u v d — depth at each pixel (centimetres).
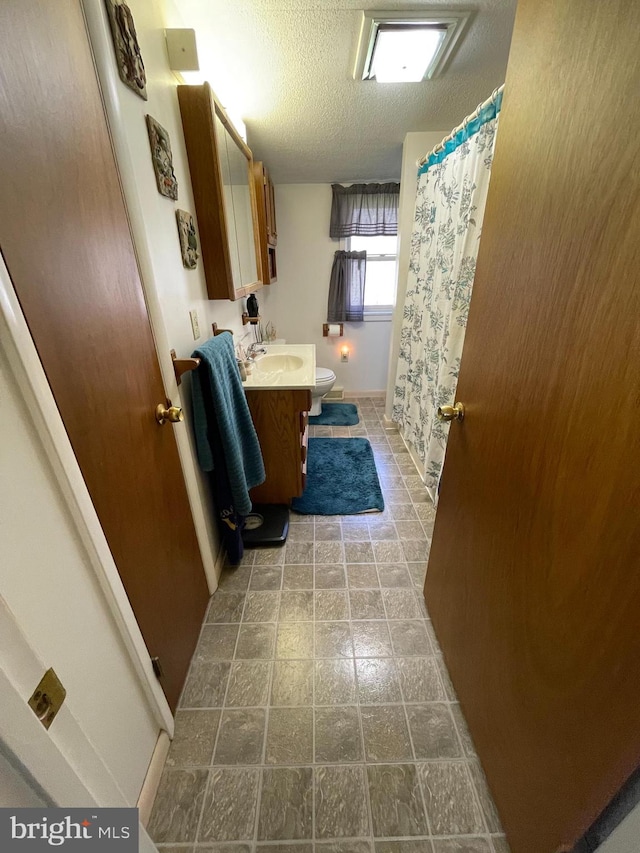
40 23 59
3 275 50
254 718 113
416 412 244
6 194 52
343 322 358
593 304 53
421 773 100
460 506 109
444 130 211
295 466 195
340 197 309
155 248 103
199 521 139
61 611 61
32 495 55
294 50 137
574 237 57
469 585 104
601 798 55
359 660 129
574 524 60
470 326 99
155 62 104
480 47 135
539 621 71
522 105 70
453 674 118
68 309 65
